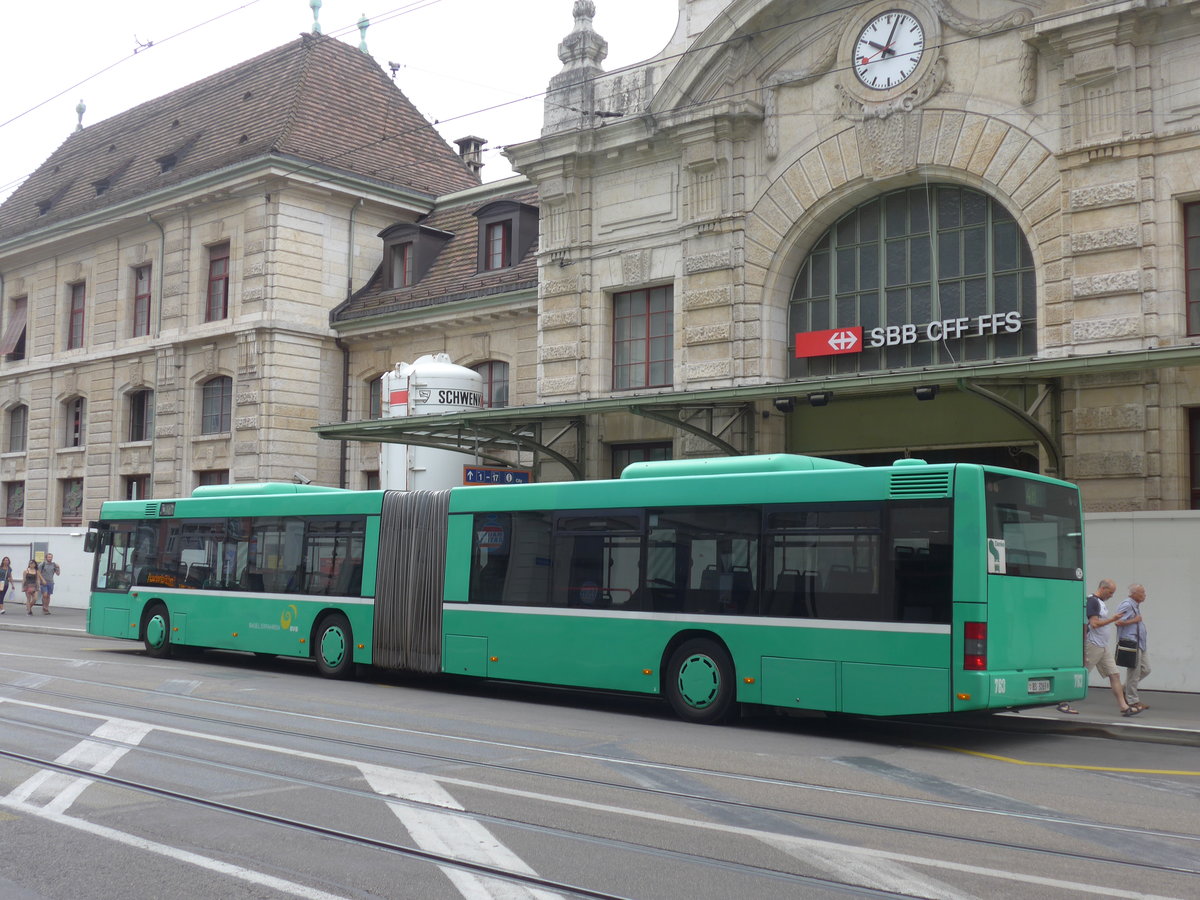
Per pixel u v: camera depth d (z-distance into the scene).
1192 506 17.58
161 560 22.02
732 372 22.17
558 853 7.49
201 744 11.48
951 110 19.97
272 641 19.47
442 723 13.42
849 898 6.60
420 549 17.53
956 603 12.27
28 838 7.81
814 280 22.08
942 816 8.78
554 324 25.05
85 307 38.41
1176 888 6.88
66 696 15.23
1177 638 16.80
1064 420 18.50
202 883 6.79
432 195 35.47
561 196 24.98
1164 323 17.61
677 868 7.16
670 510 14.71
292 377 32.34
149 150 38.78
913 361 20.67
